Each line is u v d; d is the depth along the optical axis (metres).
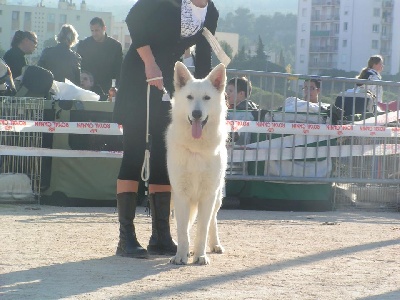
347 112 12.46
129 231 6.91
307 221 10.01
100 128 11.20
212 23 7.38
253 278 5.78
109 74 14.92
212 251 7.15
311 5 124.62
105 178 11.19
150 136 7.09
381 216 11.13
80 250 7.05
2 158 11.10
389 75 104.62
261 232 8.66
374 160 12.15
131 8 7.06
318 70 124.50
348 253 7.18
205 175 6.50
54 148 11.23
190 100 6.43
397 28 120.81
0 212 9.89
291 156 11.69
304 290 5.34
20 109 11.32
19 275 5.73
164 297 5.02
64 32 13.88
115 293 5.14
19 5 112.75
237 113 11.78
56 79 13.77
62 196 11.07
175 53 7.21
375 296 5.20
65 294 5.07
